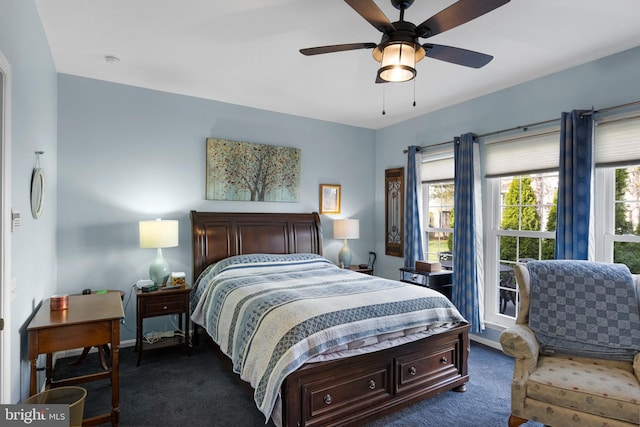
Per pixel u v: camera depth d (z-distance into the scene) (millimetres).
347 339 2125
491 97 3699
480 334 3770
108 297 2674
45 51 2596
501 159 3580
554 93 3150
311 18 2363
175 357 3299
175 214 3850
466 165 3742
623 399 1752
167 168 3811
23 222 2002
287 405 1896
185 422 2246
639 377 1943
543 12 2230
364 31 2527
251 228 4133
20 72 1912
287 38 2637
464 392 2668
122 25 2469
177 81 3508
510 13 2246
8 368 1642
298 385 1936
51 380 2457
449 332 2586
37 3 2207
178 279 3488
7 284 1635
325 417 2031
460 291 3734
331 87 3639
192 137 3947
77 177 3375
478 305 3625
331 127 4930
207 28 2496
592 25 2373
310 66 3131
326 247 4887
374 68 3168
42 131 2562
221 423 2240
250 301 2500
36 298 2357
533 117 3311
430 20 1749
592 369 2053
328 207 4883
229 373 2881
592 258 2775
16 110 1838
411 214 4488
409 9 2207
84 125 3406
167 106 3811
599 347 2180
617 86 2740
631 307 2191
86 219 3414
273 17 2354
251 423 2242
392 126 5020
